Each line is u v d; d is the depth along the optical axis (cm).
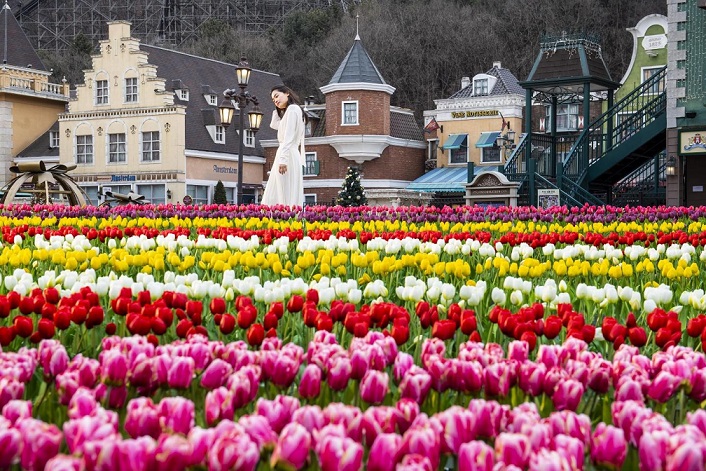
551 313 594
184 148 5066
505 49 8081
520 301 577
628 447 281
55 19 10969
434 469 233
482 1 8506
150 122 5138
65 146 5412
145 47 5438
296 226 1349
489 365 330
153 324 424
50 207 2016
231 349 355
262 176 5638
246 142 5566
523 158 3086
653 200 3394
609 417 340
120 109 5225
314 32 9375
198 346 349
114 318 552
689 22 2838
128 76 5203
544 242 1030
